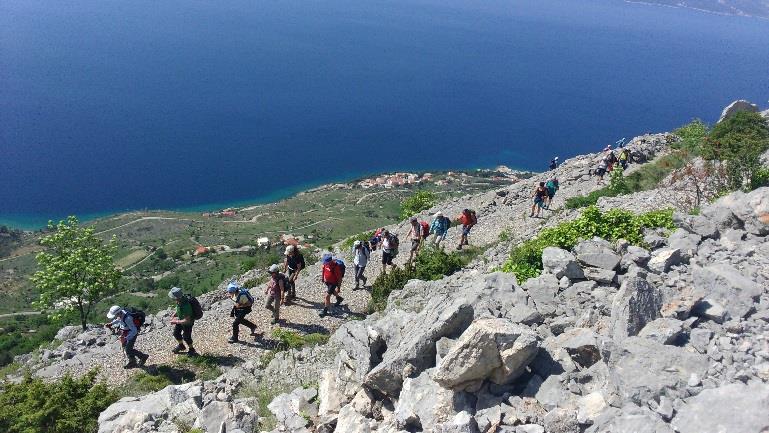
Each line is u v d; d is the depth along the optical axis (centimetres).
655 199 2384
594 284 1088
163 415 1257
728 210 1266
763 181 1880
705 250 1164
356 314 2202
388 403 945
